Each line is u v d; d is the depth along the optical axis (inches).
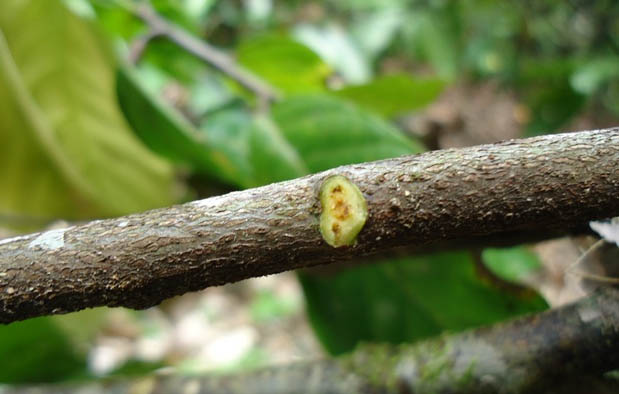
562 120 16.4
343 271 7.4
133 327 23.8
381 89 10.6
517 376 5.0
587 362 4.8
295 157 7.5
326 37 16.9
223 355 21.7
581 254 5.3
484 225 4.2
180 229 4.2
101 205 11.1
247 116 11.0
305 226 4.2
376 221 4.2
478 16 21.3
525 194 4.1
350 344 7.6
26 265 4.2
